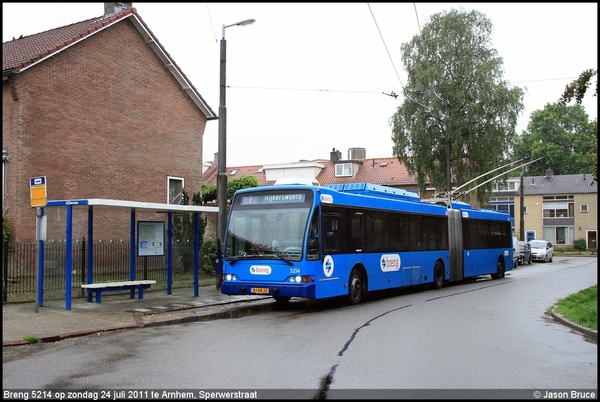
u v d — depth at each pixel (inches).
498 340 370.0
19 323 423.2
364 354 319.3
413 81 1375.5
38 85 738.2
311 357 310.3
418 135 1333.7
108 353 324.8
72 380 260.5
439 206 791.7
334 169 2160.4
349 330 406.3
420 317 478.3
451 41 1350.9
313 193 516.4
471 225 882.1
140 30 884.6
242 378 263.0
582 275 1058.7
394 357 311.6
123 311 500.1
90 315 470.0
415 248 707.4
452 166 1397.6
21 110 716.7
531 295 676.1
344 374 271.4
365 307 553.3
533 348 343.9
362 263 586.6
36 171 732.0
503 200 2677.2
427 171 1403.8
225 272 532.7
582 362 304.5
